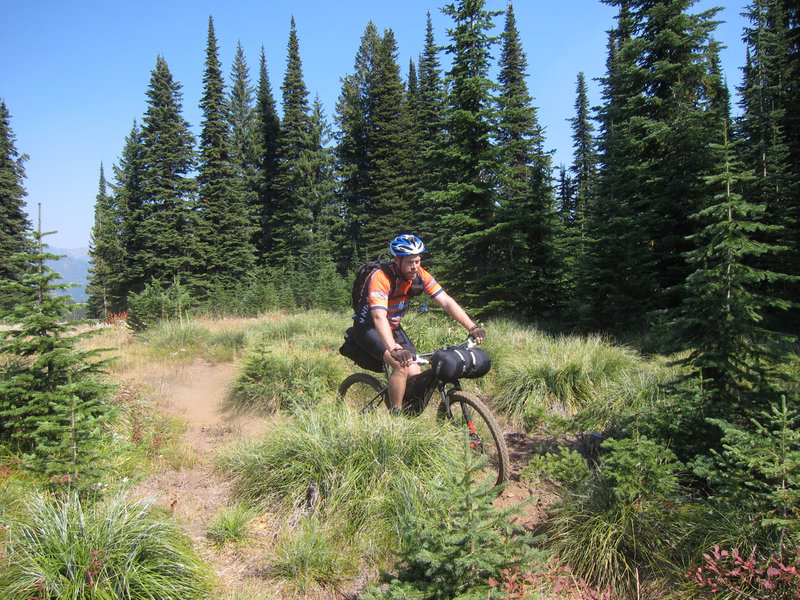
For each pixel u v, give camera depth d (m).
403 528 2.61
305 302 22.62
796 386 4.45
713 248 3.75
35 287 3.92
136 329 11.27
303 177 41.09
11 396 3.83
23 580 2.36
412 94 43.81
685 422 3.58
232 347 8.61
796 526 2.27
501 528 2.42
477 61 13.70
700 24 12.62
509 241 13.24
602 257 10.41
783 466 2.44
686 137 10.61
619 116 13.74
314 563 2.94
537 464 3.77
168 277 35.12
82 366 4.23
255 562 2.99
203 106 38.88
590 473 3.51
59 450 3.29
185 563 2.72
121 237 40.88
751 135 16.55
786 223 11.14
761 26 20.42
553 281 13.38
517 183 13.95
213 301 22.22
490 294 13.43
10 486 3.24
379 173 38.72
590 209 11.09
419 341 7.25
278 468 3.77
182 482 3.98
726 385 3.70
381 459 3.69
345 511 3.37
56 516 2.71
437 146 14.65
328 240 38.47
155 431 4.73
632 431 3.39
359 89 50.75
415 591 2.20
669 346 4.05
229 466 4.09
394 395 4.01
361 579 2.88
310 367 6.19
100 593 2.38
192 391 6.63
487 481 2.38
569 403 5.55
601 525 2.96
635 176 11.66
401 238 3.80
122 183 49.50
